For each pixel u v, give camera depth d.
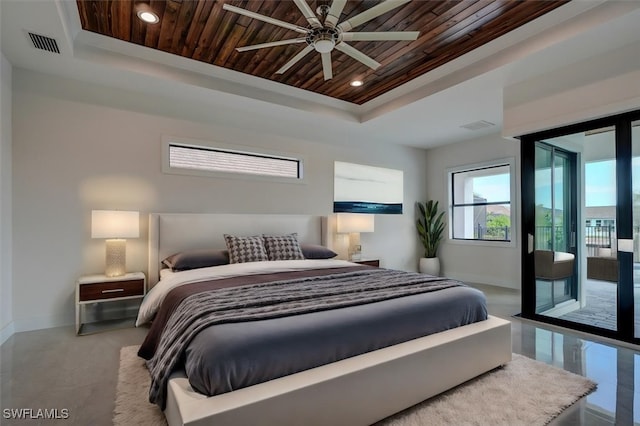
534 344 2.90
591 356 2.63
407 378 1.81
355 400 1.62
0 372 2.31
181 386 1.45
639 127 2.88
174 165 3.96
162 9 2.69
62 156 3.36
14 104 3.15
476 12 2.71
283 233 4.47
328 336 1.67
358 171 5.48
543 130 3.39
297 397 1.44
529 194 3.69
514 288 5.11
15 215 3.14
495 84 3.54
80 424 1.73
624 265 2.97
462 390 2.07
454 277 6.00
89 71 3.26
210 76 3.70
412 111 4.36
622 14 2.37
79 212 3.42
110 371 2.33
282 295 2.13
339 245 5.11
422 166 6.43
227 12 2.73
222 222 4.04
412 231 6.23
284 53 3.37
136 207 3.69
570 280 3.38
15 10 2.36
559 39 2.72
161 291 2.75
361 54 2.63
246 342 1.47
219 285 2.56
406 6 2.65
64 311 3.35
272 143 4.60
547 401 1.94
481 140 5.57
